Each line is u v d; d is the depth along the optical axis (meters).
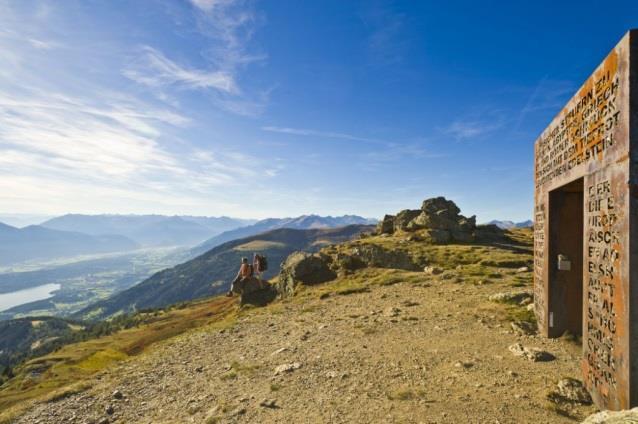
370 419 8.56
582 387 9.05
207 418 9.62
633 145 6.93
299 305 25.14
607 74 8.00
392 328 16.38
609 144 7.83
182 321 65.12
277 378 11.88
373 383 10.63
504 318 16.31
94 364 26.03
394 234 56.06
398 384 10.39
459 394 9.38
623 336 7.05
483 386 9.73
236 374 12.70
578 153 9.92
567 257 13.16
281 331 18.42
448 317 17.34
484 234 56.59
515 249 45.66
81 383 13.09
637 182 6.89
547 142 13.55
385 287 27.48
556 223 13.26
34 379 22.52
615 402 7.38
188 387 12.12
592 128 8.88
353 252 38.09
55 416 10.54
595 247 8.52
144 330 75.75
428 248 41.62
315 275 34.72
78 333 176.50
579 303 13.15
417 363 11.88
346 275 33.72
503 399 8.91
